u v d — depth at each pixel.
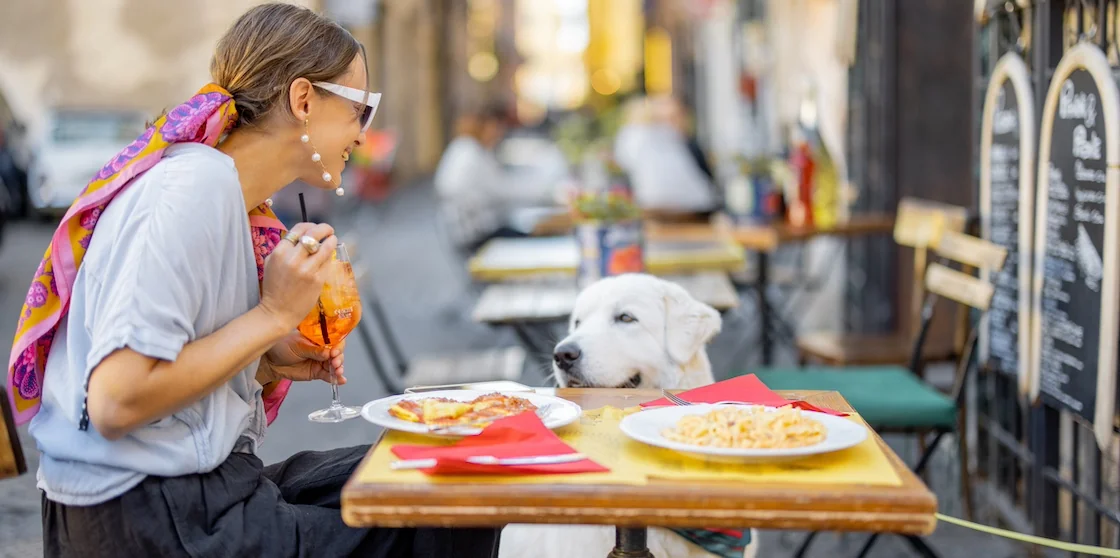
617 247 4.49
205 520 2.03
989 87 4.39
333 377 2.42
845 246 7.53
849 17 7.05
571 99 53.31
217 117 2.06
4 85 18.58
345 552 2.12
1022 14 4.07
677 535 2.43
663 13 33.09
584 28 52.34
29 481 4.82
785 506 1.67
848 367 4.95
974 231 4.52
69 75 18.72
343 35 2.21
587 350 3.12
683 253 5.38
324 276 2.03
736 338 7.96
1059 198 3.57
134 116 16.59
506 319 4.39
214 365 1.92
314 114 2.16
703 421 1.95
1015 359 4.10
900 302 6.94
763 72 13.88
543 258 5.52
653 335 3.21
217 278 1.98
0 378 6.97
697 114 23.70
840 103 8.68
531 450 1.86
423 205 21.70
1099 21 3.29
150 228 1.91
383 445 1.98
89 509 1.98
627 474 1.78
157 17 18.78
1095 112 3.25
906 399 3.83
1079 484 3.71
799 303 9.37
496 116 10.69
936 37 6.74
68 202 15.52
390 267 12.75
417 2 31.02
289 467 2.40
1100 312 3.21
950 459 4.75
